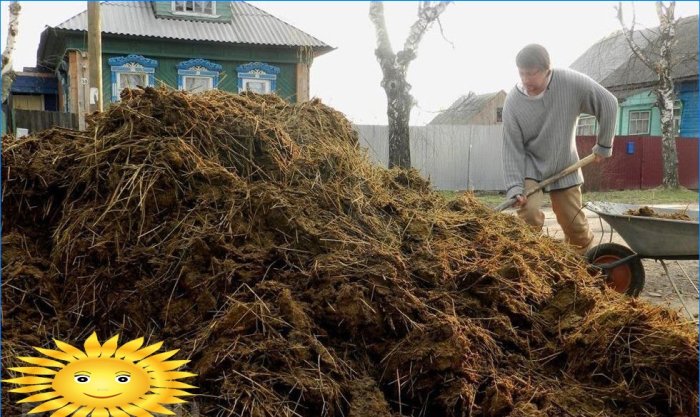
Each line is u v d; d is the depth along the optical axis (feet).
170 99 11.27
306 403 7.51
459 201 13.43
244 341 8.11
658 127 75.05
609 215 14.44
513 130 15.98
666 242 13.67
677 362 8.17
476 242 11.18
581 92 15.28
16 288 9.36
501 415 7.63
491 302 9.50
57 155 11.66
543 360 8.88
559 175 15.52
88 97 28.99
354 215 10.85
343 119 14.57
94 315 9.18
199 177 10.36
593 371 8.52
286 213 10.03
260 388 7.52
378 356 8.45
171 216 9.99
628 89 78.13
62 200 11.21
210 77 52.16
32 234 10.80
